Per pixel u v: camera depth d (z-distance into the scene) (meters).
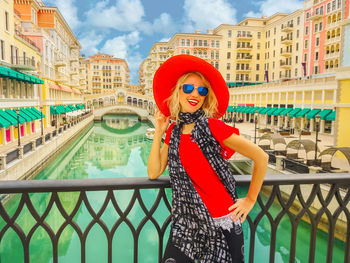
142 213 13.28
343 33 18.44
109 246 1.83
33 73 30.98
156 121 1.93
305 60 49.12
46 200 14.66
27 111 27.25
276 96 43.41
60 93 48.94
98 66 111.38
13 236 11.05
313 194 2.03
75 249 10.44
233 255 1.58
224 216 1.59
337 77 18.84
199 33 67.00
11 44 25.28
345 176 2.05
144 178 1.87
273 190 1.97
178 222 1.69
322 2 43.84
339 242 10.17
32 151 20.66
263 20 68.56
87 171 24.50
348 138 18.44
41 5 45.28
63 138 32.34
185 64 1.77
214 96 1.79
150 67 93.88
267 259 9.46
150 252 10.46
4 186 1.67
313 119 35.41
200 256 1.62
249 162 20.55
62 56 51.41
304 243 10.55
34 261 9.56
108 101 85.19
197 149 1.60
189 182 1.63
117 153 33.12
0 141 22.27
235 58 68.38
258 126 44.47
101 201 14.84
